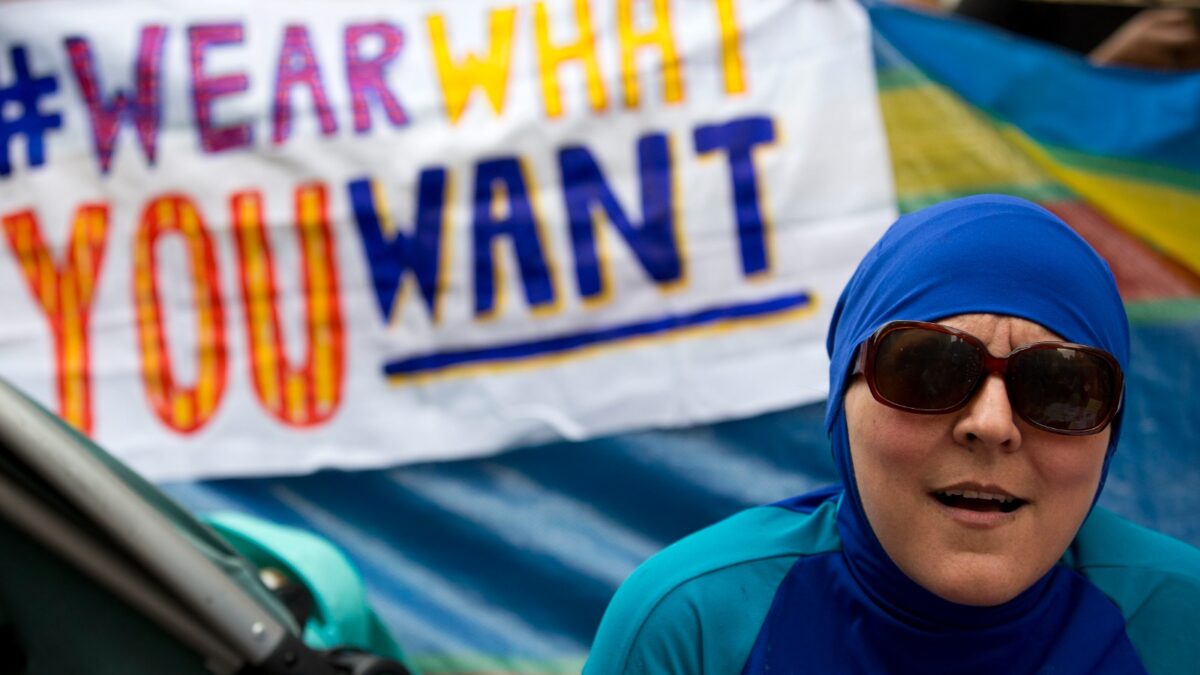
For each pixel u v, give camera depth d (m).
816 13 2.91
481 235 2.96
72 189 3.02
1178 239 2.84
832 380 1.27
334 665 1.23
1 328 3.03
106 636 1.20
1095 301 1.17
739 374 2.92
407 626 3.01
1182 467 2.82
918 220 1.23
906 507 1.14
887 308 1.18
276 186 2.99
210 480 3.03
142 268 3.02
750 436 2.94
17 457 1.09
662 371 2.94
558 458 2.99
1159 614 1.25
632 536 2.98
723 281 2.92
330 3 3.01
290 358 3.01
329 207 2.98
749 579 1.25
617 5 2.94
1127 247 2.86
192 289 3.02
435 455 2.98
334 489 3.03
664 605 1.25
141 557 1.12
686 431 2.95
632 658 1.25
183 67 3.00
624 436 2.96
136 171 3.01
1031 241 1.17
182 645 1.19
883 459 1.15
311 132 2.98
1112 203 2.86
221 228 3.00
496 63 2.97
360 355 3.00
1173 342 2.84
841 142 2.90
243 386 3.02
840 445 1.25
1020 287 1.14
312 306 3.00
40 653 1.21
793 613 1.24
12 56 3.01
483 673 3.00
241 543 1.80
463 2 2.99
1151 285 2.85
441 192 2.96
